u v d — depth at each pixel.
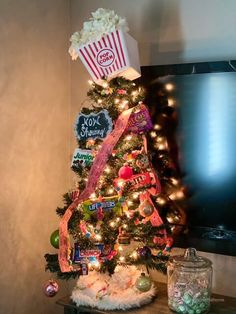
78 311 1.72
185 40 1.80
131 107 1.71
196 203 1.74
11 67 1.83
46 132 2.03
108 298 1.62
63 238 1.64
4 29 1.79
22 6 1.87
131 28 1.95
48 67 2.03
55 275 2.10
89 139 1.68
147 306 1.64
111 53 1.66
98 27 1.64
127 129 1.67
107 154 1.59
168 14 1.84
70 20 2.15
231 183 1.66
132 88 1.72
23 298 1.93
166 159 1.79
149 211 1.64
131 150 1.69
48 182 2.06
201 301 1.55
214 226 1.71
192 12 1.78
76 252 1.66
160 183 1.76
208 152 1.70
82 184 1.73
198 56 1.77
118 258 1.71
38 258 2.01
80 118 1.71
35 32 1.94
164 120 1.79
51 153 2.07
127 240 1.68
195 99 1.71
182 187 1.77
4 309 1.84
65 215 1.64
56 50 2.07
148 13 1.89
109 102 1.67
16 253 1.89
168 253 1.69
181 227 1.78
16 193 1.88
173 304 1.58
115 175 1.69
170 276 1.60
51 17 2.03
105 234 1.67
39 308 2.02
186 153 1.75
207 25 1.75
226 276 1.77
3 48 1.78
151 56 1.90
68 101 2.17
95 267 1.72
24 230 1.93
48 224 2.06
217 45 1.73
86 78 2.11
